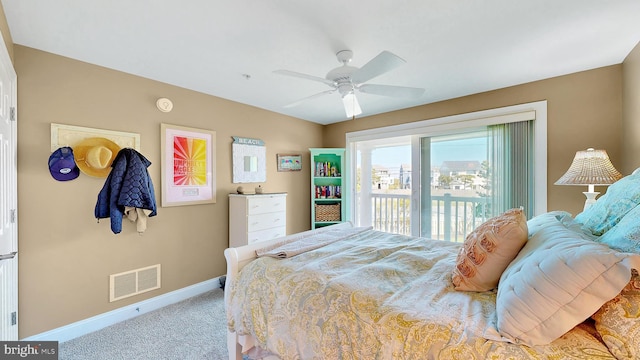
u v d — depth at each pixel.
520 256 1.14
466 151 3.16
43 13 1.55
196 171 2.89
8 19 1.60
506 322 0.88
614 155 2.29
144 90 2.51
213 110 3.06
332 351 1.12
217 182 3.09
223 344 1.99
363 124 4.05
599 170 1.95
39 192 1.97
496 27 1.73
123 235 2.38
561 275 0.84
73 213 2.12
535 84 2.65
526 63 2.26
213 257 3.06
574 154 2.46
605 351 0.78
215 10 1.54
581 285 0.81
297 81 2.63
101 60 2.16
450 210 3.28
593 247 0.86
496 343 0.86
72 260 2.12
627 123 2.14
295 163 4.06
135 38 1.84
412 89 1.97
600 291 0.78
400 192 4.07
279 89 2.86
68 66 2.10
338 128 4.38
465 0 1.47
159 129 2.61
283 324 1.31
